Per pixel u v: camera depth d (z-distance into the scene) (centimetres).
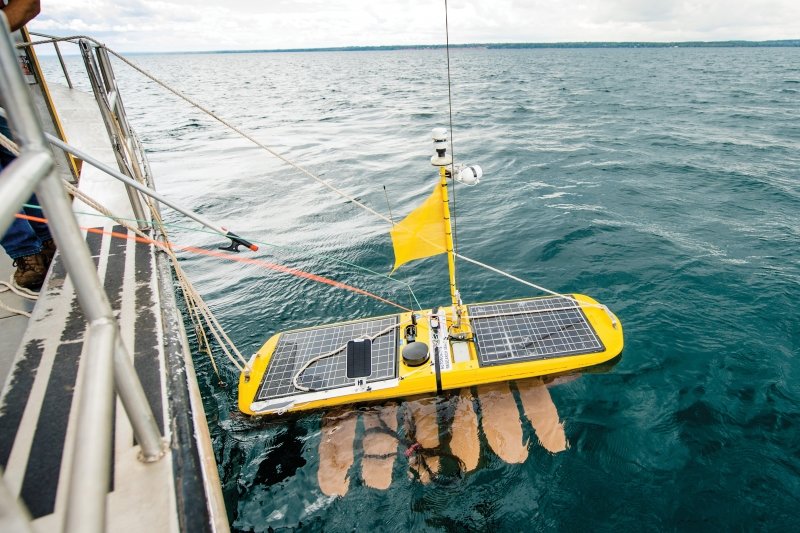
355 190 1490
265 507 452
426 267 930
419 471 469
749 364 614
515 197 1338
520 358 528
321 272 926
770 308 730
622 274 859
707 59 12750
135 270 416
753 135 2108
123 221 446
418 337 570
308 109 3769
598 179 1459
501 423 506
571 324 572
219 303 824
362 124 2906
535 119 2820
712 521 429
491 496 450
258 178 1631
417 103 4016
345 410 517
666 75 6500
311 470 479
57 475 202
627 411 539
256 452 500
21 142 125
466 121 2841
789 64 9506
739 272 842
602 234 1030
